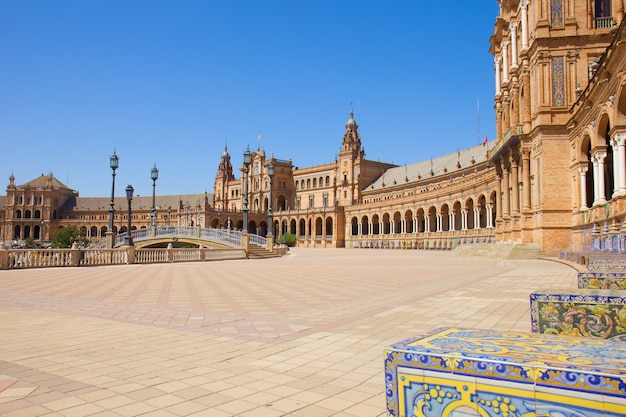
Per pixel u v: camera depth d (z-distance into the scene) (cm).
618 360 277
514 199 4694
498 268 3012
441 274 2642
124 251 3822
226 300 1559
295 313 1277
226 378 686
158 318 1202
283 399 595
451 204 8188
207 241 6034
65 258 3406
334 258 5284
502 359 278
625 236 2508
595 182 3312
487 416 273
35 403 580
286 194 14825
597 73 3020
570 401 250
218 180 16825
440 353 295
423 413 295
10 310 1343
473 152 9450
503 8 5319
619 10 3884
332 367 743
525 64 4419
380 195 12019
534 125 4225
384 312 1270
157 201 19050
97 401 588
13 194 18025
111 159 4341
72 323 1133
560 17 4044
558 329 631
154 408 563
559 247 3956
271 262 4362
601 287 907
